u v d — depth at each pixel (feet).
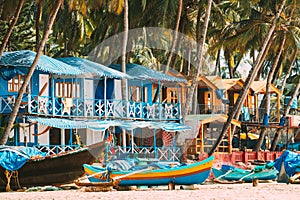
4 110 175.42
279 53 236.02
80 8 179.11
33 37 263.08
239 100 210.79
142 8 214.28
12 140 175.73
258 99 266.57
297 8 234.99
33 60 177.58
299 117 244.22
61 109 181.88
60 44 253.03
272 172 167.22
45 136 185.26
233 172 165.89
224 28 231.91
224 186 154.61
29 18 238.48
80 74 183.01
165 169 140.36
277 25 225.56
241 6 231.30
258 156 212.64
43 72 185.26
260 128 247.29
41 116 177.58
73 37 243.60
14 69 176.45
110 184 137.08
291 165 165.27
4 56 179.93
